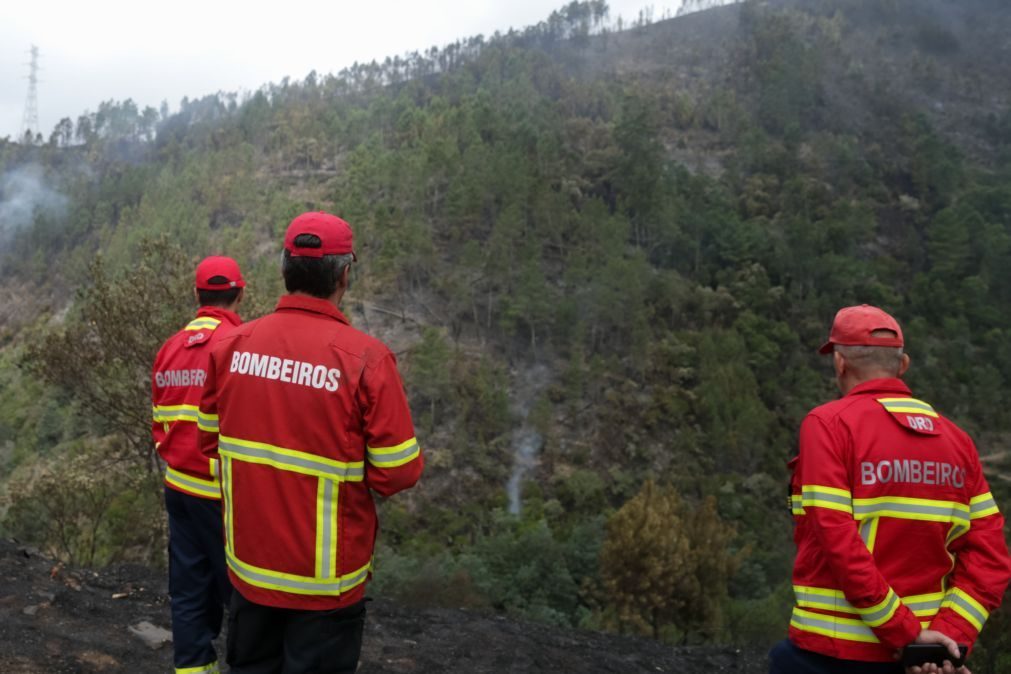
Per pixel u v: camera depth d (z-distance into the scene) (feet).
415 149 453.99
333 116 547.08
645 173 404.98
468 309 324.60
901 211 486.79
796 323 363.76
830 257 386.93
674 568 102.89
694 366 313.53
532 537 139.64
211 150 539.29
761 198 461.37
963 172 525.75
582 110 591.37
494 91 597.11
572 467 266.77
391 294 328.08
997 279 403.13
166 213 405.39
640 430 284.82
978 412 307.17
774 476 269.44
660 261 388.16
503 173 382.22
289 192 457.27
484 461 255.29
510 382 298.56
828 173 515.91
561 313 312.50
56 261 474.49
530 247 337.52
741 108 597.11
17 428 247.29
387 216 350.64
